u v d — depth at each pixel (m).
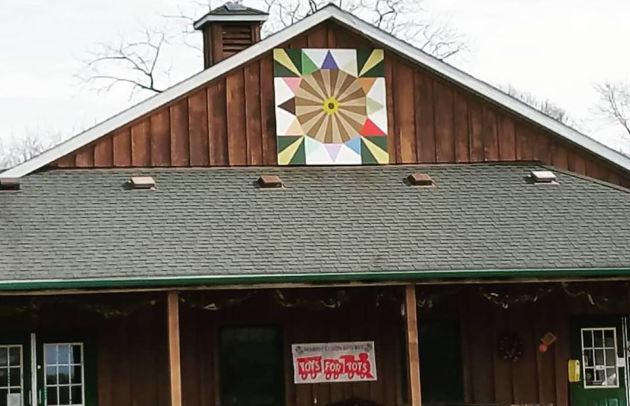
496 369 21.69
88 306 19.39
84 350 20.25
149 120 21.66
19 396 19.97
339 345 21.06
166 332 20.52
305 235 19.69
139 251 18.75
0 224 19.36
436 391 21.45
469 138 22.75
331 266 18.70
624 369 21.94
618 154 23.05
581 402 21.86
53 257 18.38
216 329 20.78
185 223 19.80
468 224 20.42
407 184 21.80
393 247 19.47
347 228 20.02
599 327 22.02
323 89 22.28
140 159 21.55
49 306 20.17
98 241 18.98
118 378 20.30
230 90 21.98
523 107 22.83
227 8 23.73
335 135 22.22
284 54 22.20
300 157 22.03
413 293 19.02
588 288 21.66
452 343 21.62
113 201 20.38
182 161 21.69
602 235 20.31
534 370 21.80
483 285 20.59
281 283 18.44
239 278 18.23
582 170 23.09
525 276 19.06
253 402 20.83
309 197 21.05
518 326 21.83
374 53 22.55
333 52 22.38
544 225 20.58
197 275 18.12
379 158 22.31
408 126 22.55
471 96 22.84
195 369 20.61
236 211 20.34
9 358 20.02
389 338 21.28
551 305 21.95
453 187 21.81
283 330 20.98
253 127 21.98
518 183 22.17
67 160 21.34
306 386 21.00
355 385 21.16
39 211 19.88
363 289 20.61
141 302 19.55
